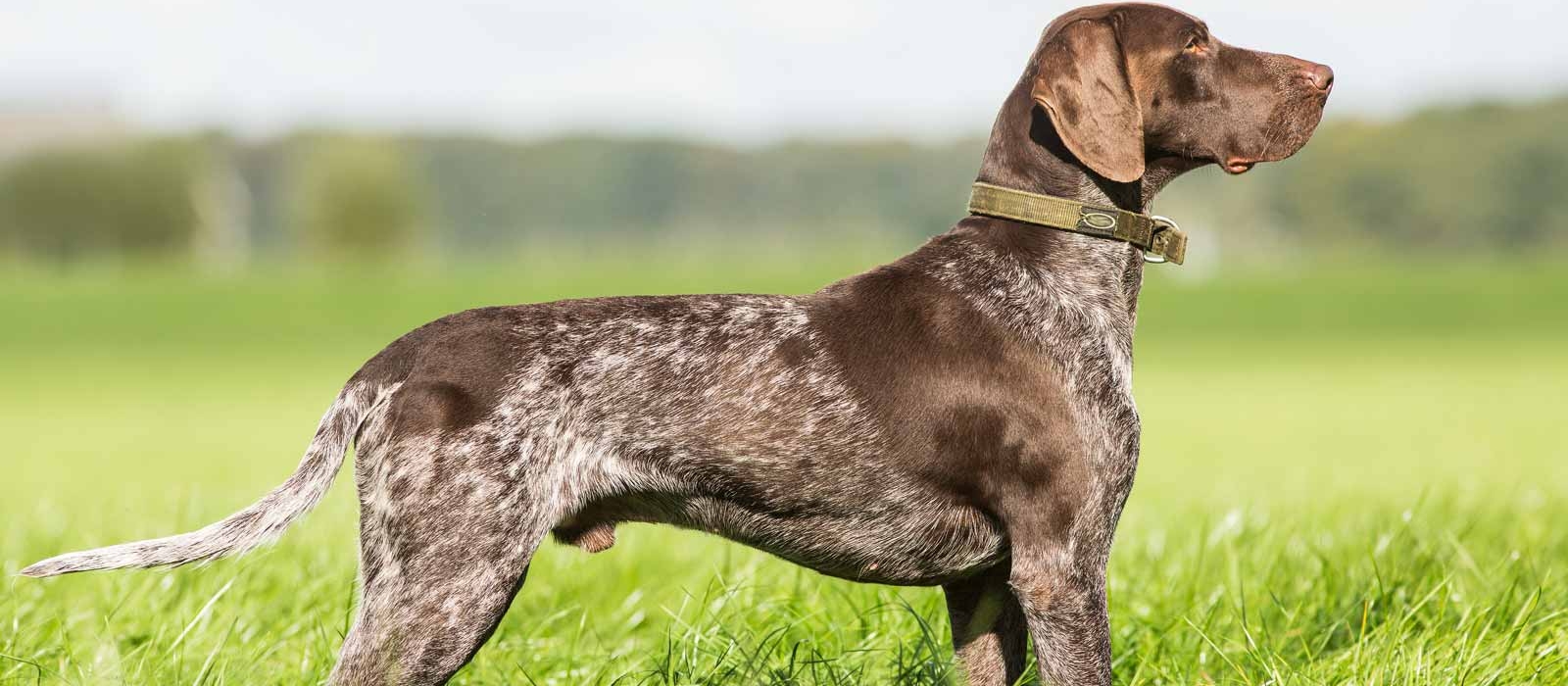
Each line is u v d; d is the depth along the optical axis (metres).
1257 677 6.95
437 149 138.62
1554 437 23.73
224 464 20.52
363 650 5.87
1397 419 27.75
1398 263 77.25
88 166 129.00
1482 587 8.27
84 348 50.94
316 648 7.43
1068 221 6.62
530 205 136.62
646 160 136.00
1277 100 6.70
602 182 135.75
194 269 75.44
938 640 7.56
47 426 28.09
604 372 6.16
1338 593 8.05
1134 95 6.45
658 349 6.27
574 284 61.31
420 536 5.87
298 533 10.73
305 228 134.50
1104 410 6.38
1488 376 39.16
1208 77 6.73
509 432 5.96
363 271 69.94
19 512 13.59
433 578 5.86
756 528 6.48
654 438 6.20
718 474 6.28
